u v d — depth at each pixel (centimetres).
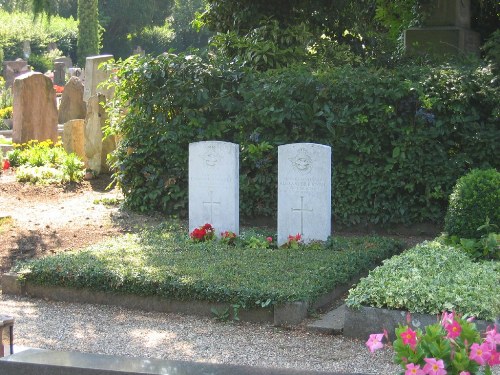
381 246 1037
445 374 401
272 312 780
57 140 1934
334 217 1237
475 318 681
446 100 1188
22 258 1026
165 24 6606
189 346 707
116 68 1362
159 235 1091
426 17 1598
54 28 5719
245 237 1065
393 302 714
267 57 1411
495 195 942
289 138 1242
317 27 1630
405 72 1238
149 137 1298
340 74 1230
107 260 910
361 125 1207
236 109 1269
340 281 870
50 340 720
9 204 1386
